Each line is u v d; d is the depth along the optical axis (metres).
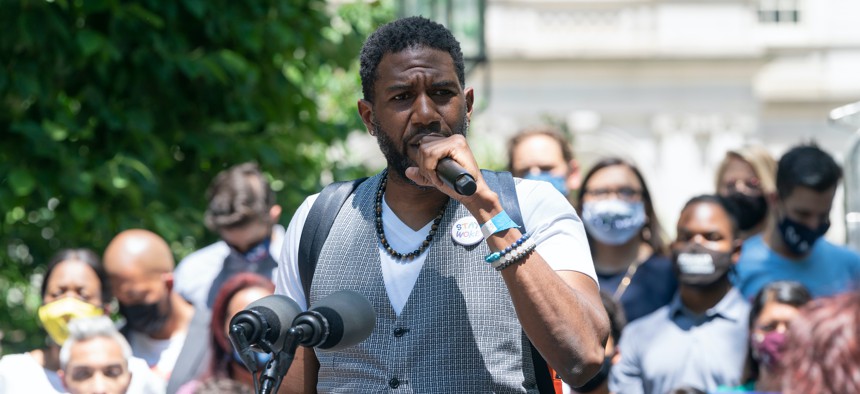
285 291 3.25
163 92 6.95
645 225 6.31
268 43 7.27
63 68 6.56
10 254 7.53
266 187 6.14
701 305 5.61
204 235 7.33
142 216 6.81
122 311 5.62
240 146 7.16
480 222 2.83
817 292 6.08
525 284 2.80
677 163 25.86
